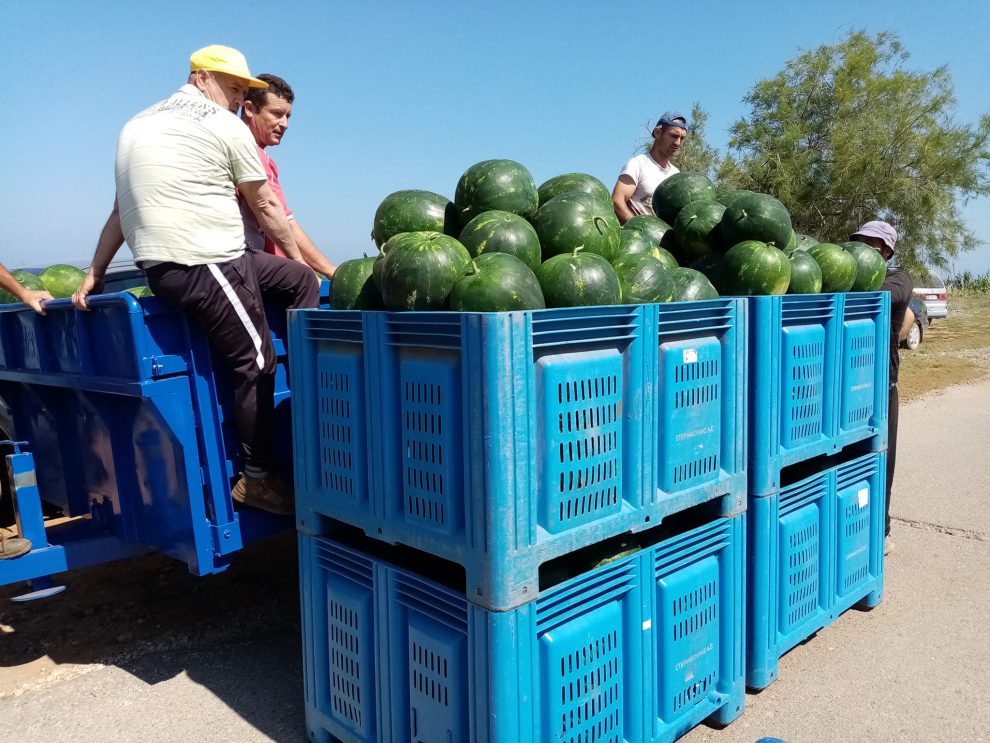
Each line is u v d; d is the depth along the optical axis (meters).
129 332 3.61
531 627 2.78
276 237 4.13
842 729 3.71
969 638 4.57
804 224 23.31
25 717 3.87
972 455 9.10
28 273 5.22
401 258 3.07
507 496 2.65
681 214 4.65
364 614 3.28
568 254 3.39
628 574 3.17
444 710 2.94
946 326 28.94
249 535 4.02
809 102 23.41
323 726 3.55
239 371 3.74
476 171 3.87
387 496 3.05
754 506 3.91
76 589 5.50
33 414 5.05
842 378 4.48
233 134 3.78
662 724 3.41
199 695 4.08
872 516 4.92
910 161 22.61
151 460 4.05
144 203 3.50
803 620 4.35
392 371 2.99
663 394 3.27
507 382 2.61
